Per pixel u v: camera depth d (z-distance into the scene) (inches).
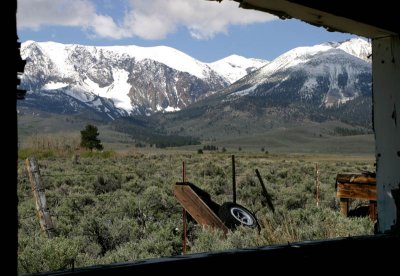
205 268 80.0
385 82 121.0
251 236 321.1
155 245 349.1
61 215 488.1
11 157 65.7
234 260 83.4
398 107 117.9
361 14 107.6
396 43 119.0
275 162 1936.5
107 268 71.6
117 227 417.4
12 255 64.6
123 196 623.8
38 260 278.2
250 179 810.8
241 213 389.7
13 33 67.3
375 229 121.6
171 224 414.6
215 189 708.0
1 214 64.0
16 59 67.2
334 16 104.7
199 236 354.9
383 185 119.7
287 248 90.9
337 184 366.9
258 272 85.7
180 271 77.2
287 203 604.1
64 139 1781.5
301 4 97.7
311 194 699.4
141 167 1168.8
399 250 108.9
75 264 286.5
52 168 1053.8
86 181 744.3
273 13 103.7
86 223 418.0
